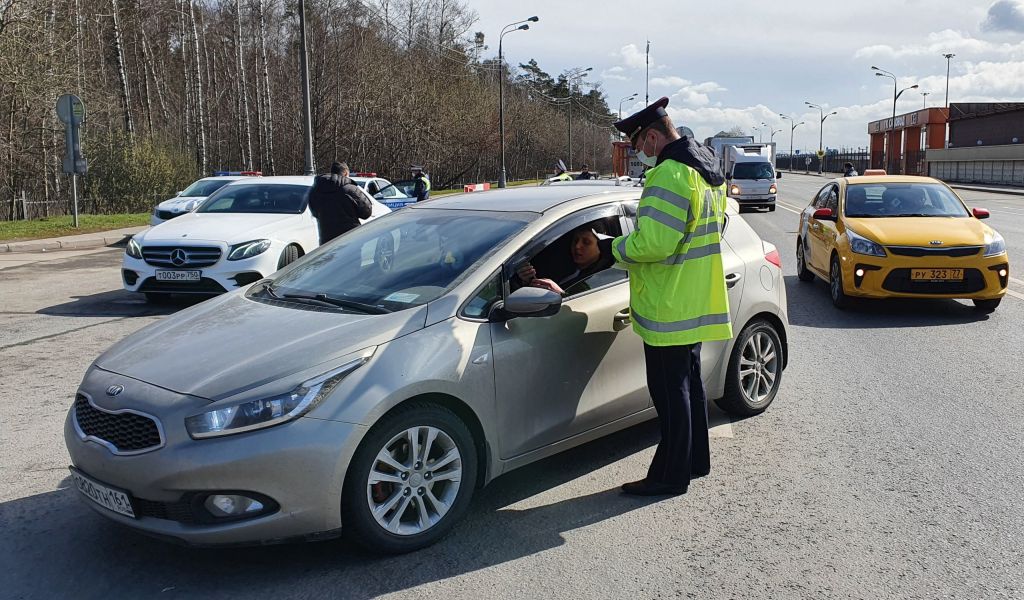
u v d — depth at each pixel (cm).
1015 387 605
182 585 330
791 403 570
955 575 331
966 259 849
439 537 362
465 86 5431
